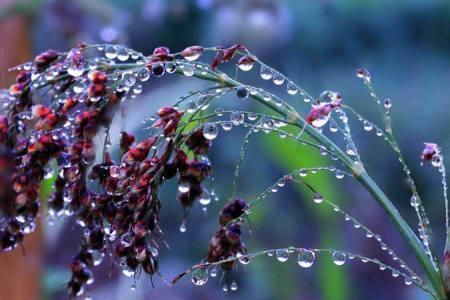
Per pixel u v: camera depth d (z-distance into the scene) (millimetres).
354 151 408
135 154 401
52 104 420
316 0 1168
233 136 1136
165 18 976
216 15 864
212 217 1108
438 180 1199
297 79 1147
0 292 593
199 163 411
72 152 407
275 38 864
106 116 410
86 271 422
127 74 408
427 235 408
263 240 983
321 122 395
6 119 421
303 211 1013
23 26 629
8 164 419
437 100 1236
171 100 799
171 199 1157
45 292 619
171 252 1121
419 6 1251
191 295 1021
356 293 977
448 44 1272
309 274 863
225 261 399
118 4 992
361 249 1010
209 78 409
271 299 883
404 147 1227
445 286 396
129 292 704
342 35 1200
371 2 1224
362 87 1239
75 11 685
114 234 406
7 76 607
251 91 404
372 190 404
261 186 1086
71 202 409
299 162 651
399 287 993
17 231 418
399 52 1265
